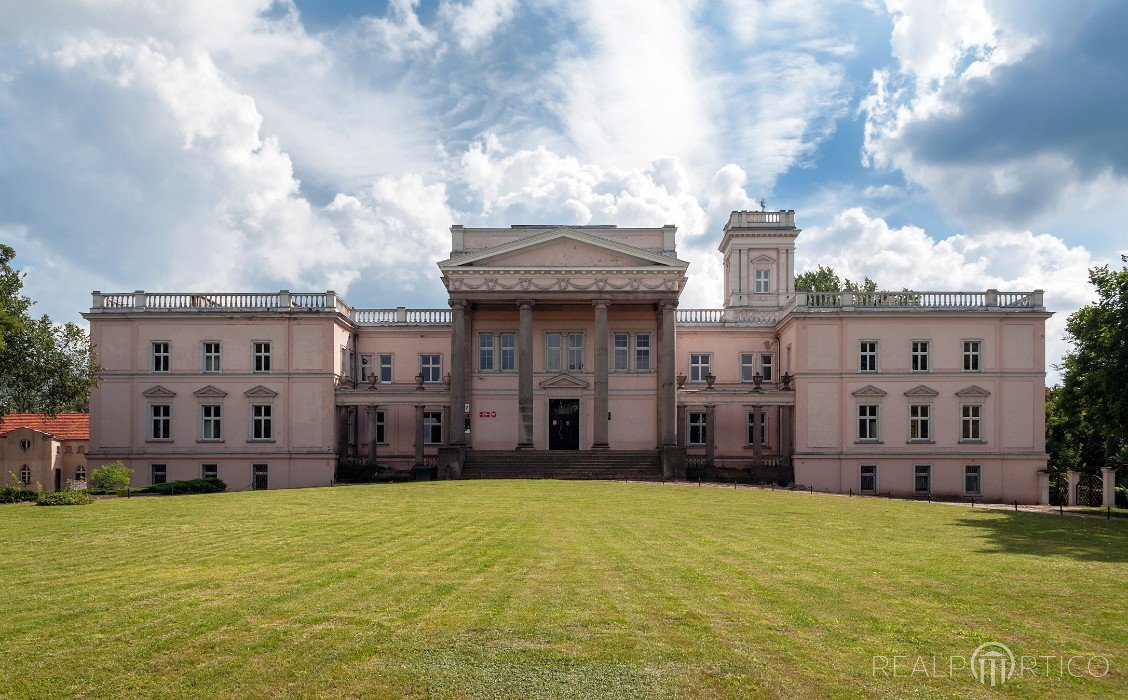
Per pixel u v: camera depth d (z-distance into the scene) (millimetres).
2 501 36750
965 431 53781
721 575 16484
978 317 53844
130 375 54281
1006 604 14070
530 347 53656
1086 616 13281
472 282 53750
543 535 23047
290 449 53875
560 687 10062
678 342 60438
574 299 54281
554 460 51625
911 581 16031
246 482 53906
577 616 12953
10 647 11484
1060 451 65312
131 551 19828
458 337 53438
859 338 54000
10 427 61375
